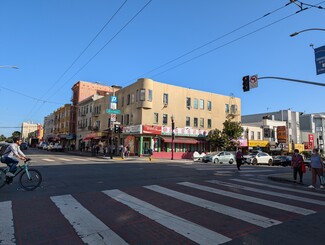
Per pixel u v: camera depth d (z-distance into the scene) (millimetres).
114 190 9688
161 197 8680
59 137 76188
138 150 39312
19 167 9656
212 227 5809
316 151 12219
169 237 5191
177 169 18656
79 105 63781
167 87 41094
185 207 7457
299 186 12555
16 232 5324
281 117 63375
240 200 8539
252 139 53312
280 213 7090
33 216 6371
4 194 8742
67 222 5977
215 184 11742
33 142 89688
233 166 24875
